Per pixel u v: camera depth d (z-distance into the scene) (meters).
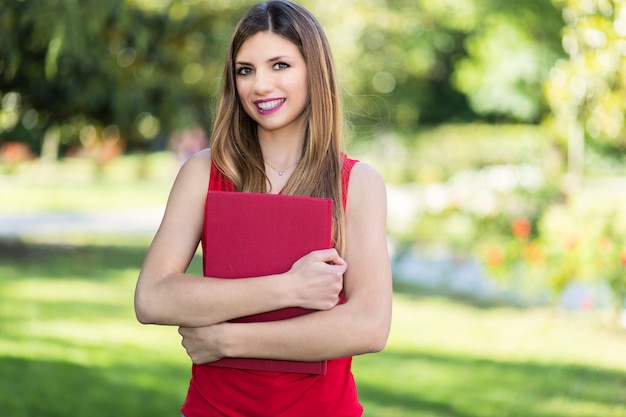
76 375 7.36
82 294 11.66
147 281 2.72
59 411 6.32
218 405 2.71
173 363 7.91
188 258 2.83
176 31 11.84
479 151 25.47
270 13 2.79
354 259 2.75
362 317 2.65
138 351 8.35
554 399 6.79
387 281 2.74
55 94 11.78
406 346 8.78
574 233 9.93
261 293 2.58
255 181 2.83
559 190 12.59
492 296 11.54
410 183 25.41
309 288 2.58
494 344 8.86
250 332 2.60
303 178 2.79
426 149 26.28
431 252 13.92
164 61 11.90
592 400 6.75
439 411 6.46
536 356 8.27
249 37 2.78
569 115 10.91
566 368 7.78
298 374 2.68
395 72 27.25
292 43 2.78
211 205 2.66
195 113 13.39
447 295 11.75
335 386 2.74
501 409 6.51
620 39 9.25
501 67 20.70
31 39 10.12
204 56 12.41
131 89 11.64
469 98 28.44
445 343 8.92
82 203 25.00
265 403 2.67
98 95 11.70
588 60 9.53
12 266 13.93
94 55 10.59
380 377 7.47
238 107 2.89
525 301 10.93
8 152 39.47
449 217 13.37
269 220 2.64
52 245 16.33
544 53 19.78
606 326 9.41
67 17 9.14
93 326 9.52
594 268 9.52
